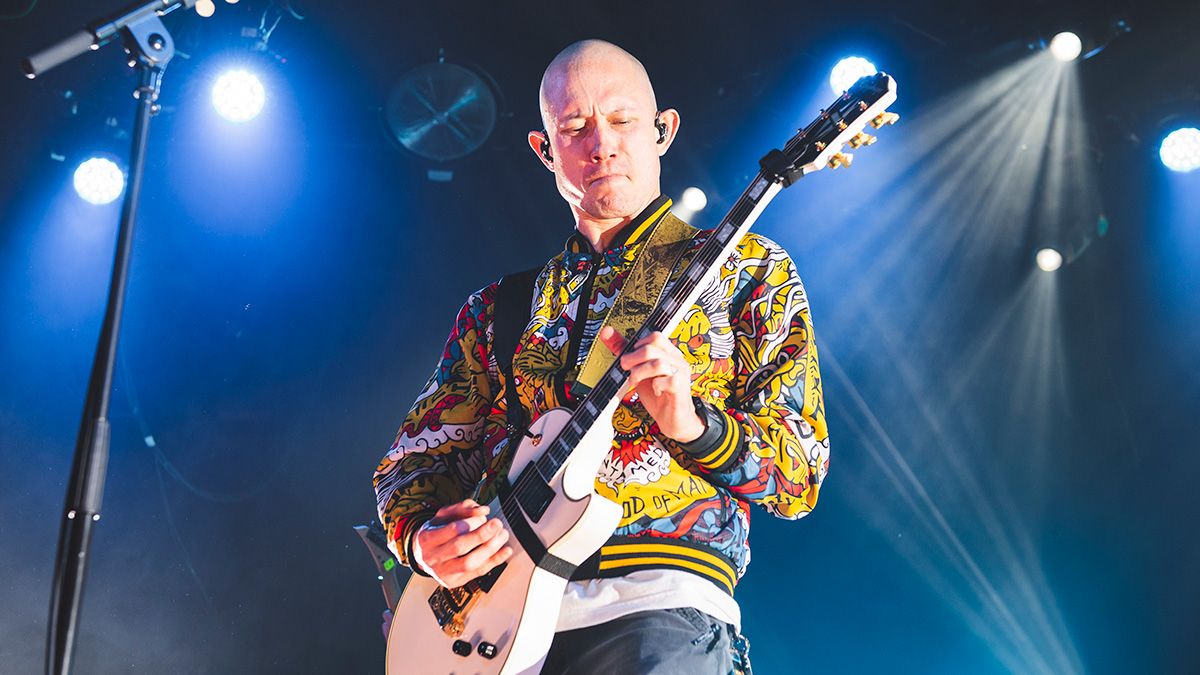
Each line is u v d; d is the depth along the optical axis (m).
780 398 2.18
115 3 6.70
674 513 2.15
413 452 2.55
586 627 2.10
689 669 2.04
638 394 2.05
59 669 2.25
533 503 2.16
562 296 2.45
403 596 2.40
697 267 2.16
